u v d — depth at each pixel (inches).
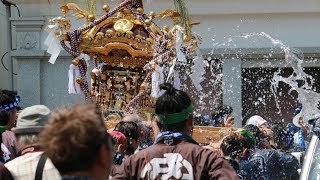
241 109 462.0
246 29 466.0
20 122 143.9
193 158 138.9
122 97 260.5
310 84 463.2
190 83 410.6
